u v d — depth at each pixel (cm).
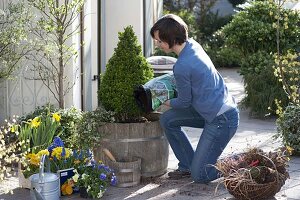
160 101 497
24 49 657
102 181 477
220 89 496
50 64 671
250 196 441
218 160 475
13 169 550
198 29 1766
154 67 738
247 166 451
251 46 993
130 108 515
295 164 586
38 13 666
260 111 832
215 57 1496
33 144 515
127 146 514
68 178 487
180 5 1905
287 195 483
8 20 623
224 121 494
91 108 737
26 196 487
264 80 838
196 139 707
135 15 890
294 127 624
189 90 486
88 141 509
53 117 520
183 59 485
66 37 628
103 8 877
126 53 512
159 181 524
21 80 681
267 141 689
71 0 671
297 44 957
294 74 774
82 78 712
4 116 692
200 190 499
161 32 485
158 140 527
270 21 992
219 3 2127
